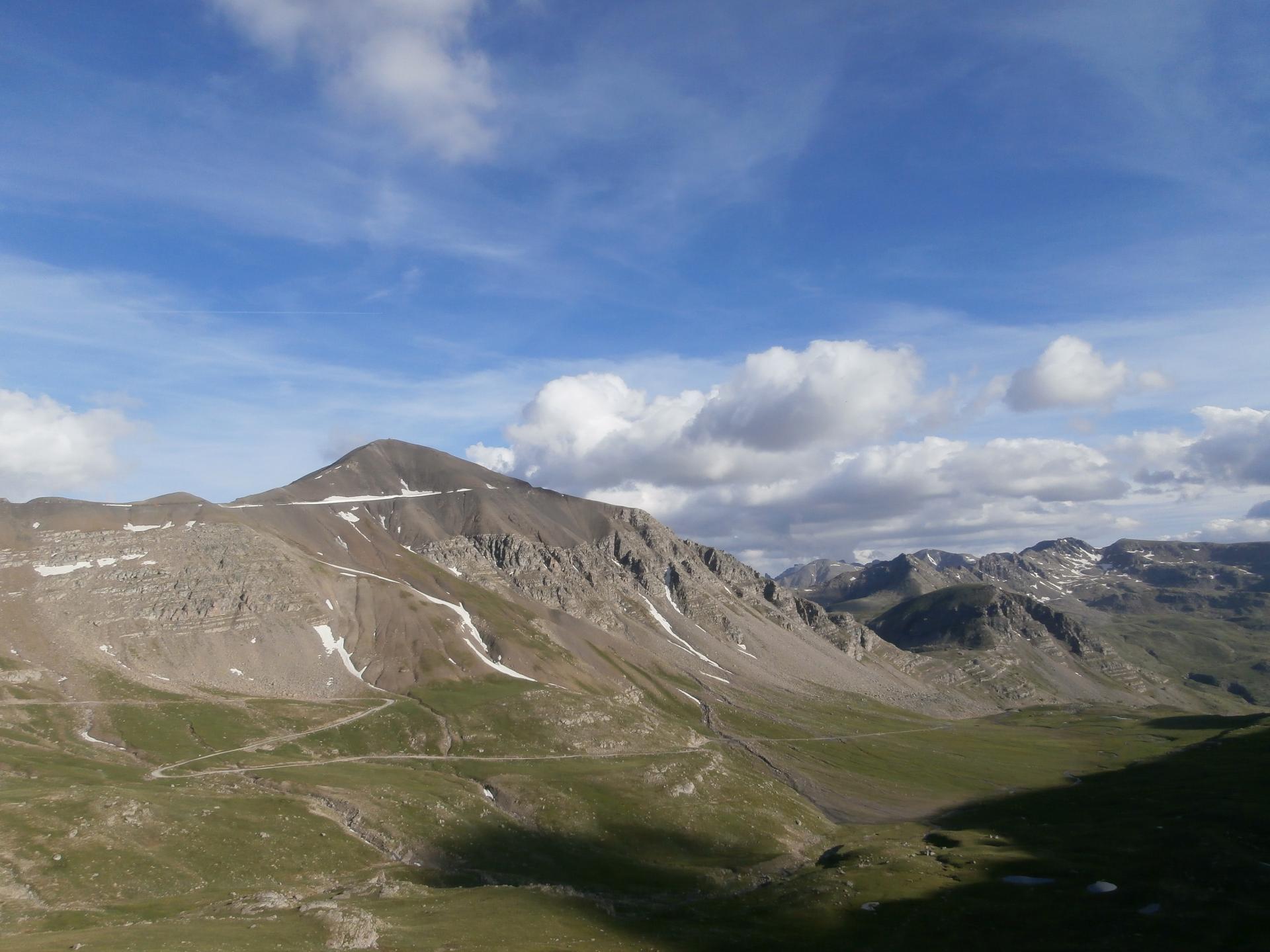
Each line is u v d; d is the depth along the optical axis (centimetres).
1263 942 8094
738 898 11150
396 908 8762
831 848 14962
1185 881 10431
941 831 15650
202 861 10062
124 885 9144
